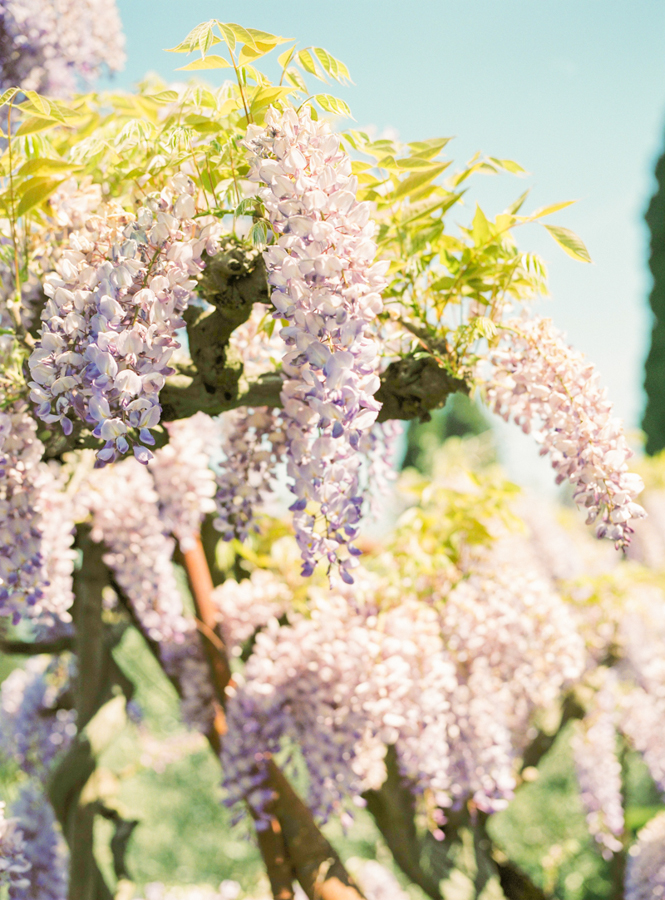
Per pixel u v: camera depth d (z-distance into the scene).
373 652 1.53
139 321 0.83
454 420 14.52
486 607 1.83
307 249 0.78
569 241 1.04
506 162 1.13
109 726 1.97
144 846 4.96
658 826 2.63
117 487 1.72
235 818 1.67
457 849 2.39
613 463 0.92
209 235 0.89
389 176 1.14
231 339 1.30
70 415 1.06
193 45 0.90
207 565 2.20
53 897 2.07
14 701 2.58
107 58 2.00
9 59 1.74
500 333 1.08
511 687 1.92
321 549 0.87
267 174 0.80
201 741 2.83
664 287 11.32
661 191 11.54
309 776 1.54
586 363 0.98
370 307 0.79
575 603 2.71
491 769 1.73
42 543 1.17
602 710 2.71
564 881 4.38
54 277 0.85
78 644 2.01
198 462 1.73
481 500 1.94
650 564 3.63
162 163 1.00
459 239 1.22
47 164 1.00
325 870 1.72
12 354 1.15
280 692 1.60
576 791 4.94
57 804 1.91
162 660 2.07
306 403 1.03
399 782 2.24
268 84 0.96
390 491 1.27
